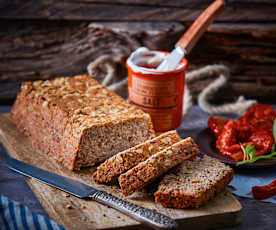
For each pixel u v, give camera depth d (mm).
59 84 840
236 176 753
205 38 956
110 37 947
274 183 721
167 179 689
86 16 947
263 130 802
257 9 938
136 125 758
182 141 706
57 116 763
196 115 929
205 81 988
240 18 945
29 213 675
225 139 781
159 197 669
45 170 732
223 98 1004
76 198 686
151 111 825
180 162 707
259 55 961
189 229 665
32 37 962
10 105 1002
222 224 671
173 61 816
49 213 674
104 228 644
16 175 764
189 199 663
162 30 912
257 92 994
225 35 949
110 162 704
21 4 936
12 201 692
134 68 812
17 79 990
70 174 732
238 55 965
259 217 692
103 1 939
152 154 714
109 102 794
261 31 937
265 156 754
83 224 647
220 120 832
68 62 982
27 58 977
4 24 949
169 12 948
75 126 736
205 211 666
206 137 818
